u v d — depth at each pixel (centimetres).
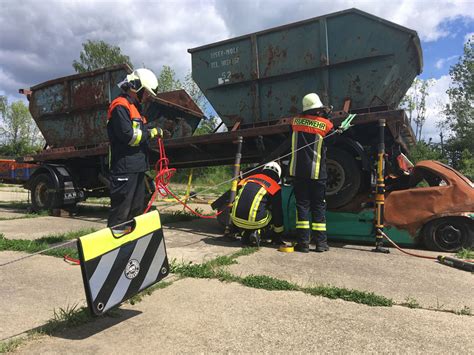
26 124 5266
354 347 229
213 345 230
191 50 687
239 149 612
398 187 587
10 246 488
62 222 760
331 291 321
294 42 597
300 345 231
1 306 292
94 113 858
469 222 490
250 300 308
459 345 232
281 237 550
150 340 237
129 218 400
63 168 898
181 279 364
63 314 269
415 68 538
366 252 493
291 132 544
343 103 571
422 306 297
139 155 393
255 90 636
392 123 514
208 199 1229
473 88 2916
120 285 252
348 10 551
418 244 523
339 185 552
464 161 2825
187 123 814
